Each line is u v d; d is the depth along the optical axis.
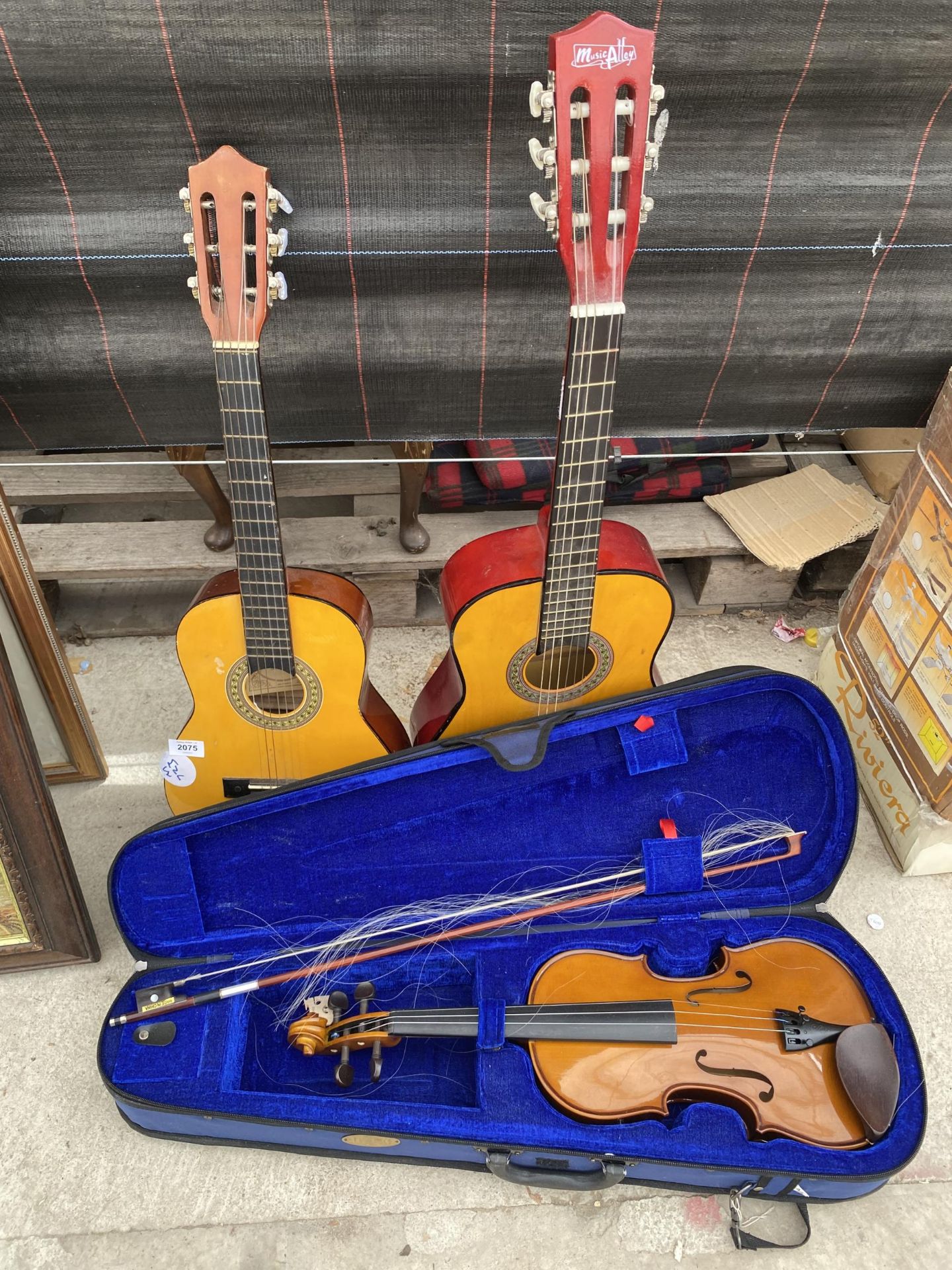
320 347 2.13
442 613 2.99
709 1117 1.71
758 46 1.76
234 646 2.03
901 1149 1.68
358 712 2.13
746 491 2.94
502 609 2.04
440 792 1.89
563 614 2.03
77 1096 1.98
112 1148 1.91
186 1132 1.81
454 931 1.96
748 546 2.77
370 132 1.83
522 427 2.35
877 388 2.33
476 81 1.77
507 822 1.95
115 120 1.78
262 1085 1.90
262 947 1.96
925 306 2.16
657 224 2.00
